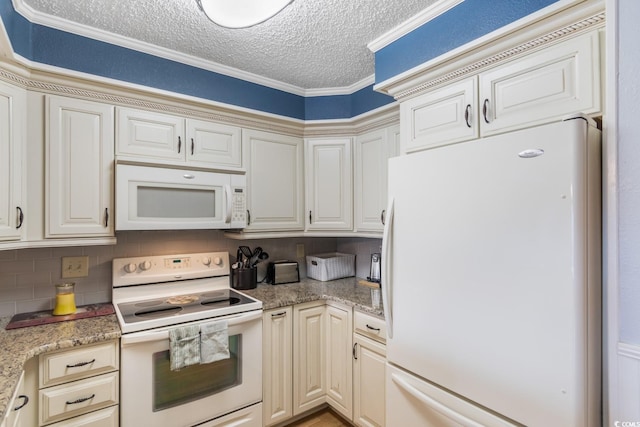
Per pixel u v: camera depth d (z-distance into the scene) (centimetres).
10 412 113
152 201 188
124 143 184
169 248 224
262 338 201
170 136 199
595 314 97
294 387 215
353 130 248
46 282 187
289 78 239
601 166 100
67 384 146
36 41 162
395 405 149
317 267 274
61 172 168
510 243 108
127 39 184
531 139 103
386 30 178
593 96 114
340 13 163
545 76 126
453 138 157
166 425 167
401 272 146
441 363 129
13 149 153
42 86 164
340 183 251
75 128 172
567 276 95
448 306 126
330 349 223
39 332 154
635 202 92
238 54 204
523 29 128
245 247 254
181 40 188
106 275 203
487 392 114
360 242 285
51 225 165
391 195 151
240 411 191
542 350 100
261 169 236
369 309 191
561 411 96
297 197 253
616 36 96
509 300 108
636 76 93
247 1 124
